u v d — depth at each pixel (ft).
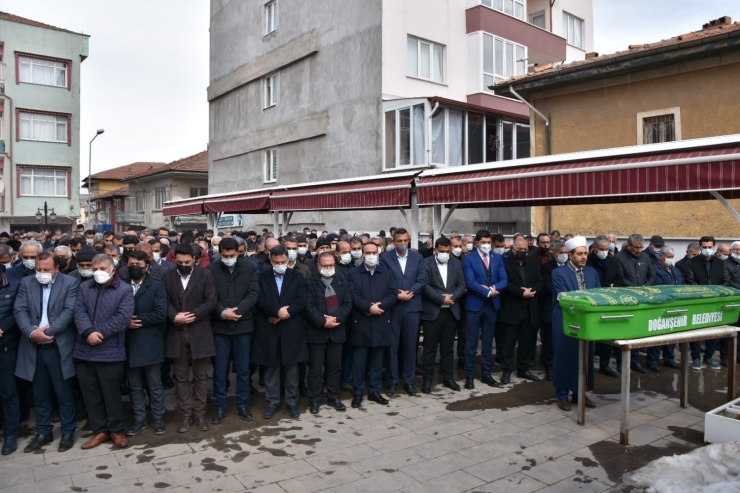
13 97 105.50
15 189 105.91
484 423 20.01
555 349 21.59
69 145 111.24
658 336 18.70
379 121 59.11
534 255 25.80
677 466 15.62
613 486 15.08
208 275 19.45
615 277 26.63
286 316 19.94
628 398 17.87
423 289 23.80
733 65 36.29
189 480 15.48
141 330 18.56
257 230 78.95
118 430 18.11
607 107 42.60
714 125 37.24
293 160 72.43
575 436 18.71
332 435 18.88
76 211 112.27
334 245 27.81
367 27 60.75
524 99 47.32
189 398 19.47
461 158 57.57
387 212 59.57
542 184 23.88
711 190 18.92
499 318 25.20
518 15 72.59
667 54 37.24
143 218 122.42
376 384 22.82
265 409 21.65
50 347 17.62
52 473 15.90
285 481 15.42
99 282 17.65
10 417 17.48
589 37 89.56
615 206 41.60
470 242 33.06
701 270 28.32
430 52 63.77
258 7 78.84
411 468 16.26
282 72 74.23
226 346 20.38
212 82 90.89
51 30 108.99
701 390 24.03
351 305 21.77
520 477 15.67
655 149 20.76
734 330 20.01
